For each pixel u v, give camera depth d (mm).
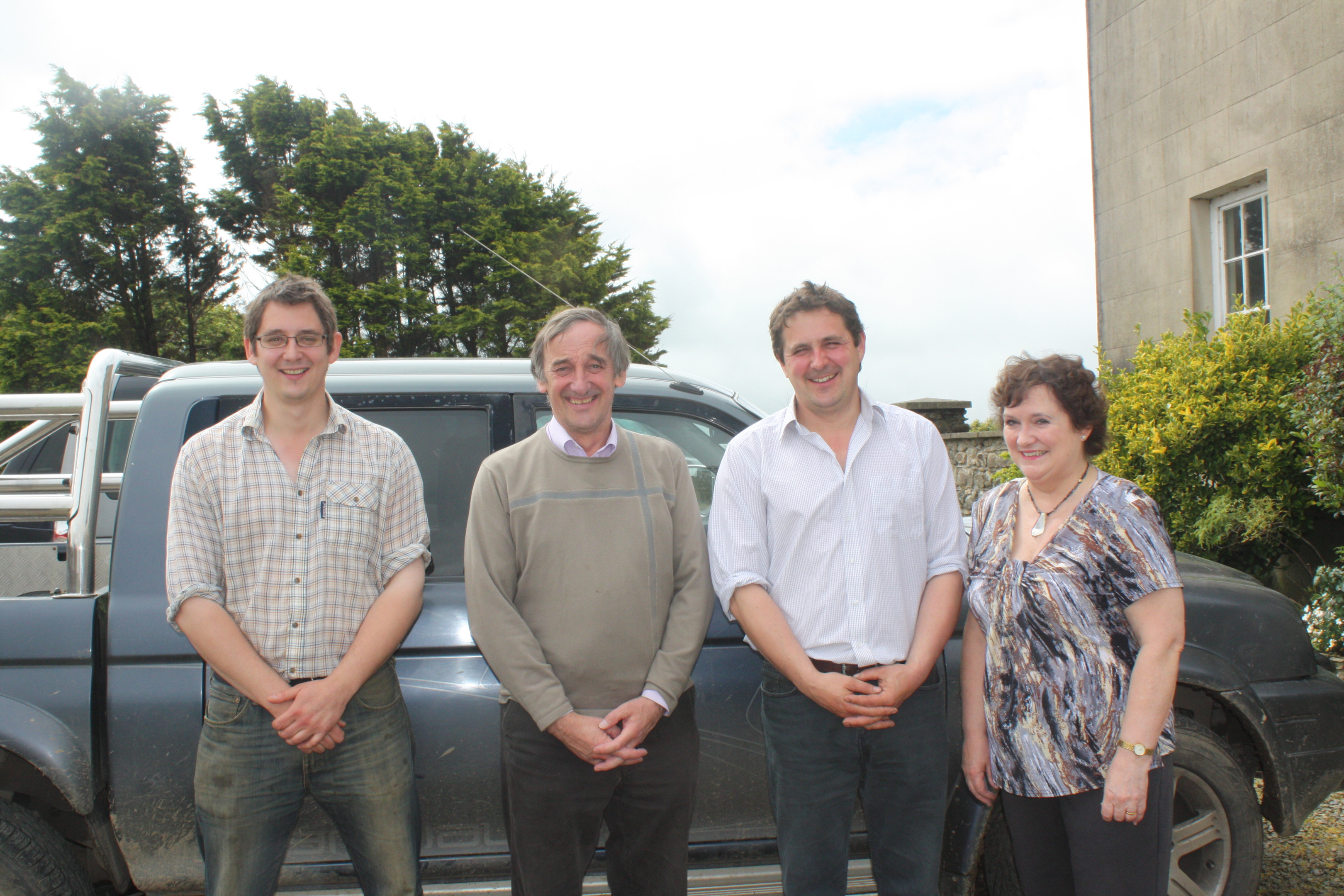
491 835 2408
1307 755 2582
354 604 2129
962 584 2236
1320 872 3076
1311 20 6020
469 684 2389
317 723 1988
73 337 23406
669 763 2119
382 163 20531
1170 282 7359
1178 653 1893
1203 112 6953
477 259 19891
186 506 2061
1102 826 1930
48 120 24672
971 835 2418
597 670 2080
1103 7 8023
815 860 2148
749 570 2191
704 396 2775
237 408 2492
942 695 2232
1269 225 6398
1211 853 2531
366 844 2129
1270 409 5191
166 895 2338
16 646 2205
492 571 2078
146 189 25281
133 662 2256
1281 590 5758
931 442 2277
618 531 2111
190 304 26094
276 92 22578
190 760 2250
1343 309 4992
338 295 18984
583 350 2078
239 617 2082
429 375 2652
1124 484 1992
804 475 2207
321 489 2129
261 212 23328
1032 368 2014
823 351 2148
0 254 23719
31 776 2311
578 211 22828
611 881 2262
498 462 2156
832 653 2148
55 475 2461
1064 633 1948
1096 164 8188
